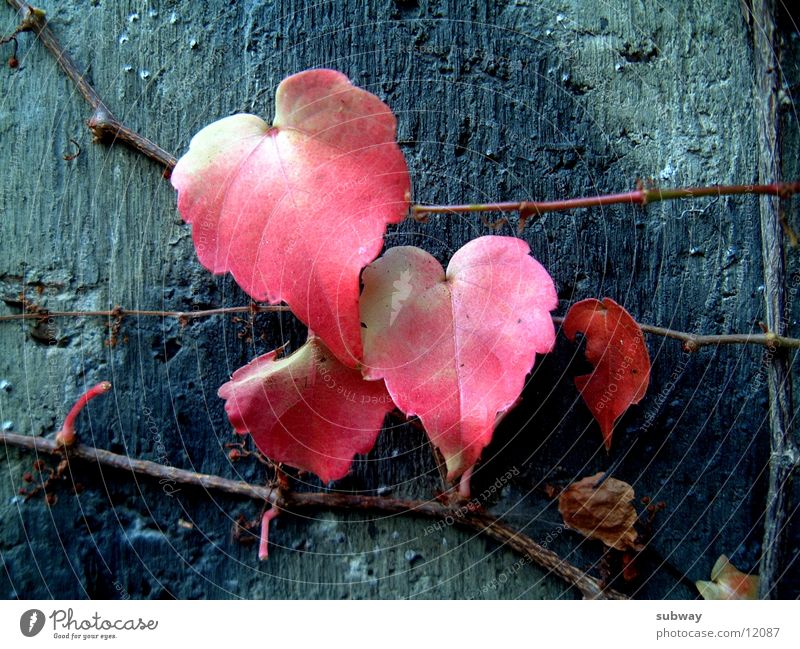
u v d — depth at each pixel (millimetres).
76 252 466
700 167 466
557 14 472
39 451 456
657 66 470
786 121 466
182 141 469
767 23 461
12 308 465
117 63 472
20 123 470
